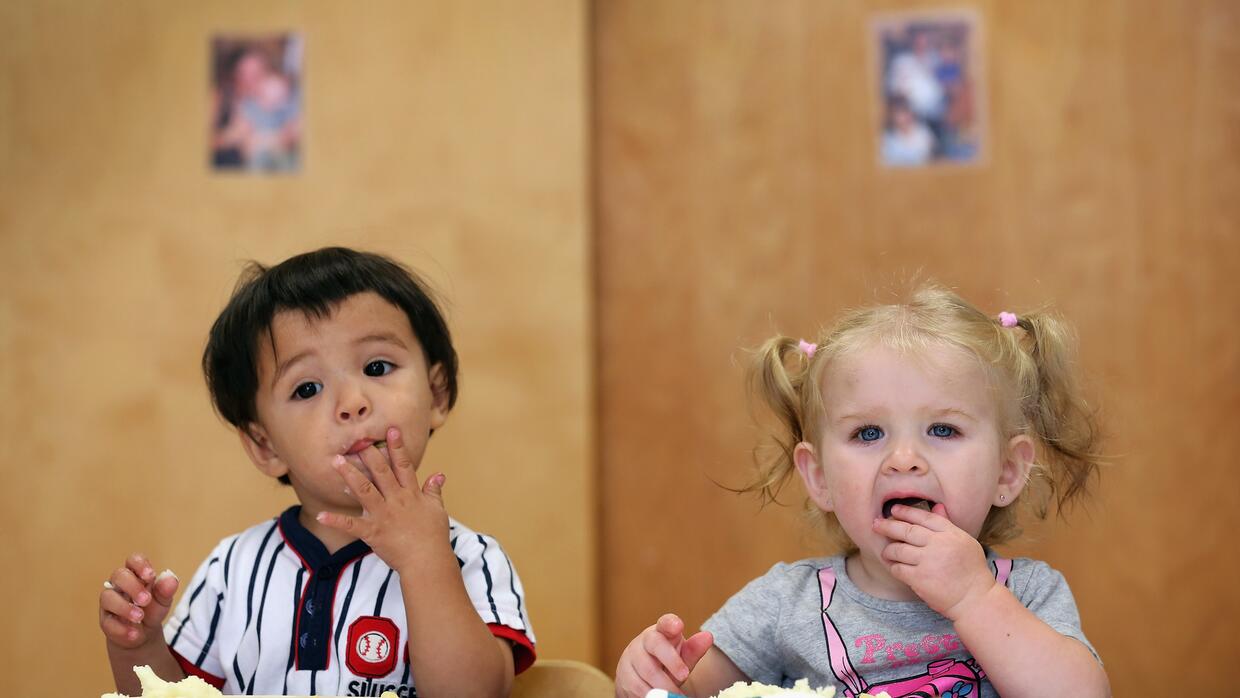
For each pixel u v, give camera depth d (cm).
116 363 230
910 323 110
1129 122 230
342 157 229
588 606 224
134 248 230
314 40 230
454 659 103
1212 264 229
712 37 236
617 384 235
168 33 231
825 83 233
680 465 234
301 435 113
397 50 229
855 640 108
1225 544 228
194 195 230
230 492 229
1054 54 230
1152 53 230
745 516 232
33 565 229
